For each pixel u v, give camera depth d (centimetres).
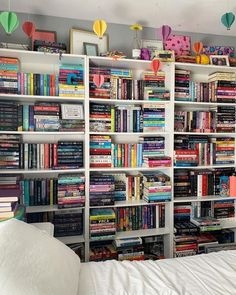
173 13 224
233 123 260
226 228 257
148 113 244
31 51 203
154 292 112
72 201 218
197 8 214
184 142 253
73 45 228
